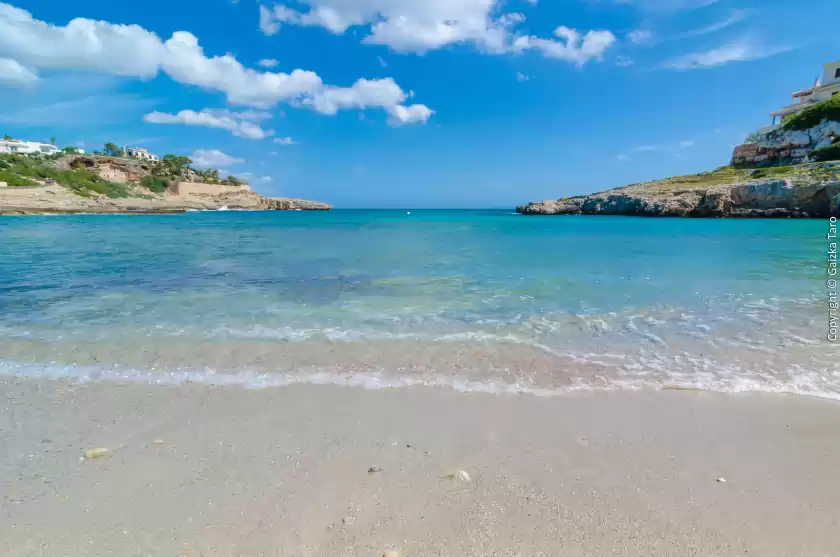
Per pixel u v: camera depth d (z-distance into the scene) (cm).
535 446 376
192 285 1078
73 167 9650
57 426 409
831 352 600
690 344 638
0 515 290
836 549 261
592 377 525
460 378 524
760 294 955
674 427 409
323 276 1205
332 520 285
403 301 906
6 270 1309
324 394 481
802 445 377
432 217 7294
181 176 11738
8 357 590
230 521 284
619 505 300
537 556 254
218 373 539
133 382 512
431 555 254
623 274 1225
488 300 912
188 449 370
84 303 887
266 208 12800
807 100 7319
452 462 351
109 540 268
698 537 271
